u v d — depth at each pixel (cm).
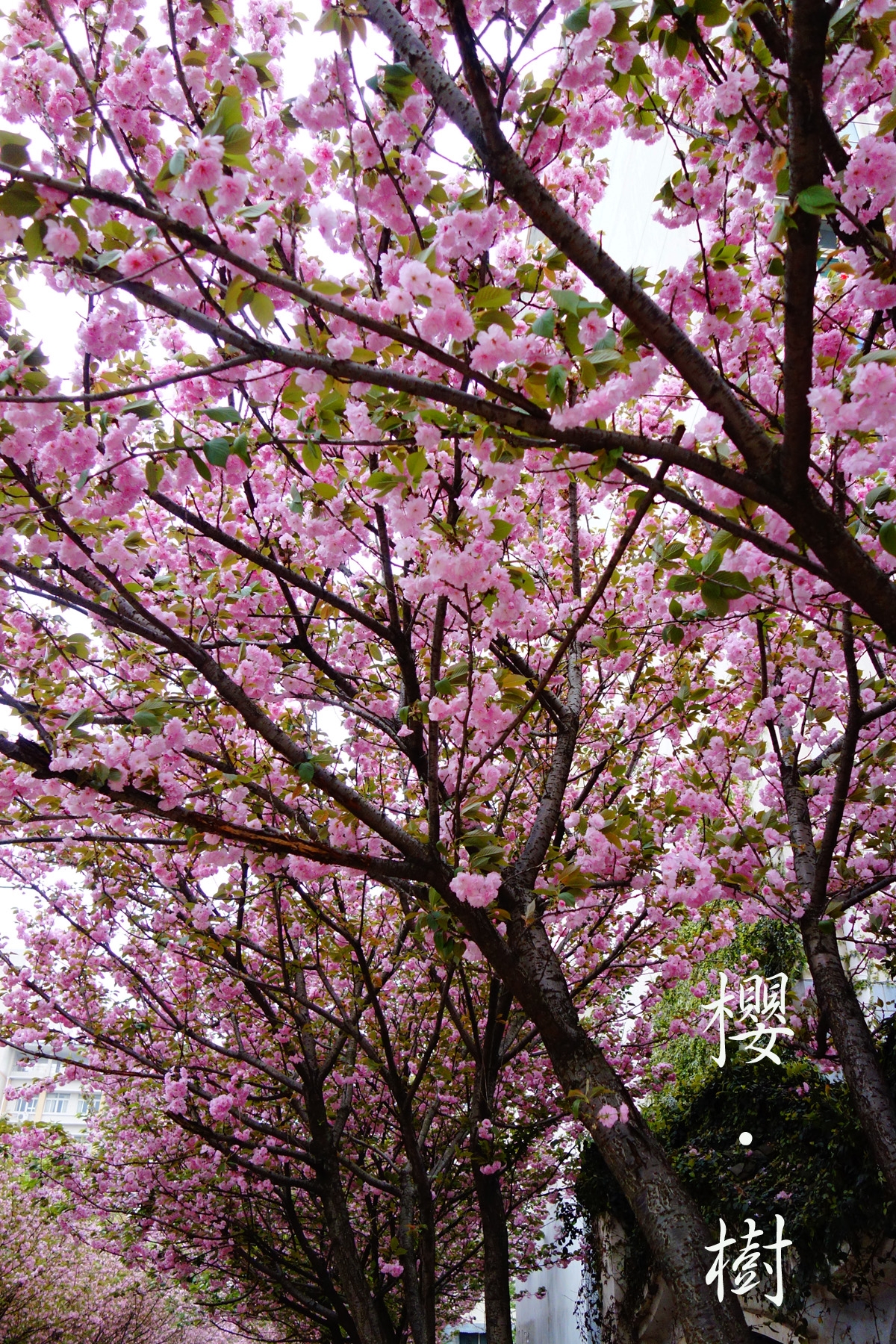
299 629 468
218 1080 749
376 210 293
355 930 686
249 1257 892
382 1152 776
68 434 302
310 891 717
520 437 260
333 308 235
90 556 339
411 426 303
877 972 596
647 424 466
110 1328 1148
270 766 460
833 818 420
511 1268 1109
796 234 216
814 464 275
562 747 525
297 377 284
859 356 250
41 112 286
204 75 296
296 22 355
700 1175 606
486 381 242
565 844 586
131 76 285
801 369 231
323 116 281
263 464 476
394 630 431
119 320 283
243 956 771
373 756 629
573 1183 948
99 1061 798
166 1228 923
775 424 291
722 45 326
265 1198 912
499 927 430
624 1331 764
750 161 264
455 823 376
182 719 387
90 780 355
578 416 255
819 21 198
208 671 366
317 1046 834
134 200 224
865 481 441
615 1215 782
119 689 439
